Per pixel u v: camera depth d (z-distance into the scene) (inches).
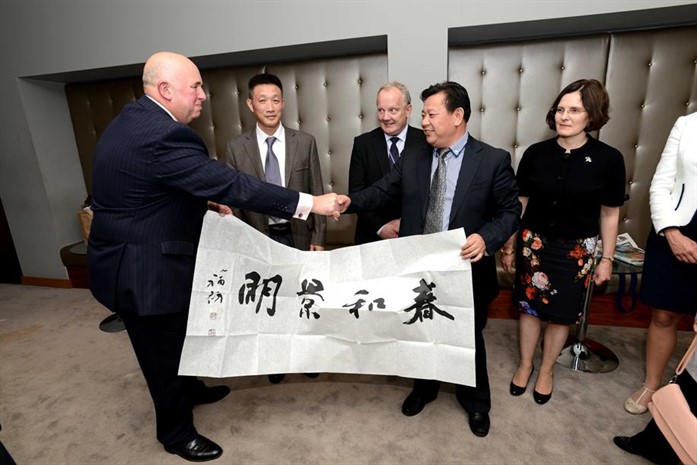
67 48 112.9
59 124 135.0
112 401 79.1
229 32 98.7
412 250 55.8
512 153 104.2
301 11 93.0
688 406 42.4
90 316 117.7
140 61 107.4
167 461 63.9
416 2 86.2
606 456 60.8
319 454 63.6
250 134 77.0
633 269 77.7
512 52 98.8
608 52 94.6
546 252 66.5
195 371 56.7
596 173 61.1
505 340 94.4
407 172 60.5
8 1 114.2
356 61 109.3
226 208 60.7
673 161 60.0
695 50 90.0
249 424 70.6
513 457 61.4
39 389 83.4
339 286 58.6
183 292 55.8
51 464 63.8
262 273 58.5
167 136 48.9
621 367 82.1
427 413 71.6
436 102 52.7
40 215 136.6
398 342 57.8
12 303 128.6
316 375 83.7
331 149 116.6
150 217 52.0
